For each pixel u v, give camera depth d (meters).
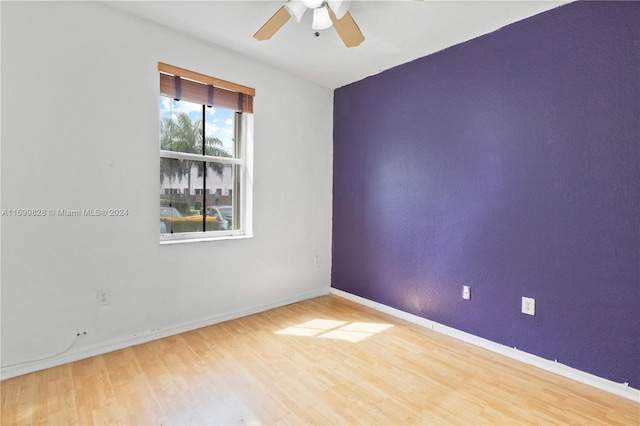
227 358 2.19
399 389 1.87
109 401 1.71
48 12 1.95
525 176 2.22
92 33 2.11
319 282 3.67
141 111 2.33
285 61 2.95
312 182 3.53
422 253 2.85
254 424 1.57
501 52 2.32
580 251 2.00
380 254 3.21
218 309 2.81
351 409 1.69
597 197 1.93
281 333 2.62
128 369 2.03
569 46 2.01
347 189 3.56
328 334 2.62
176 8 2.17
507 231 2.32
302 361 2.17
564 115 2.04
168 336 2.51
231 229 3.01
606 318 1.91
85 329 2.15
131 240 2.32
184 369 2.04
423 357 2.26
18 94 1.88
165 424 1.55
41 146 1.96
